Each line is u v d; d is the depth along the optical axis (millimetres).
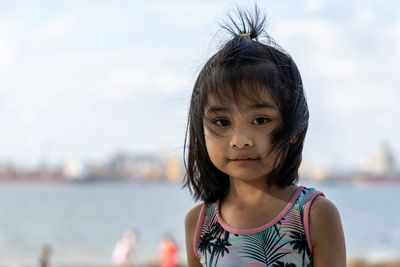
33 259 34438
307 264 1563
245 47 1555
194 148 1712
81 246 42500
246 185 1656
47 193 129375
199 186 1751
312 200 1597
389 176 126688
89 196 116438
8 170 140250
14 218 66250
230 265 1599
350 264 21641
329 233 1560
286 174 1611
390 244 41469
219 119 1549
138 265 24766
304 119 1576
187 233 1772
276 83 1508
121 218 65875
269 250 1571
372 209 75938
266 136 1512
